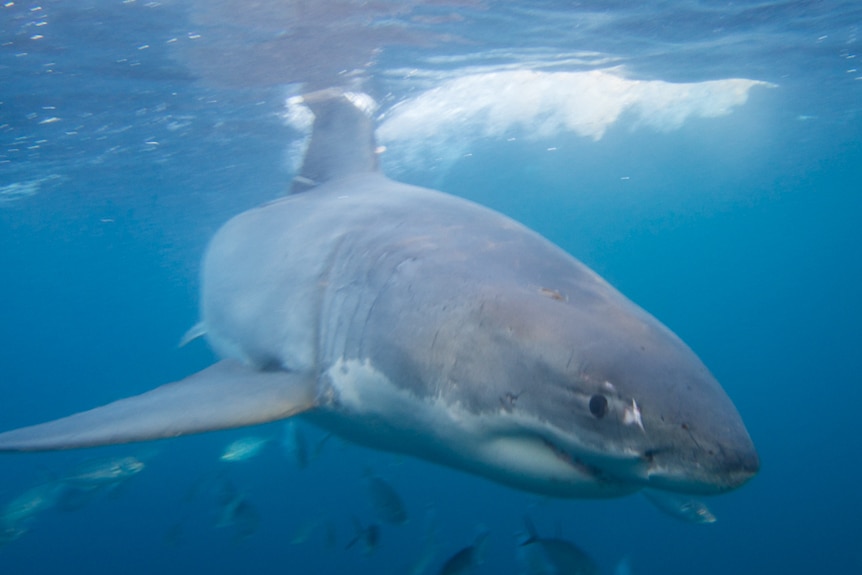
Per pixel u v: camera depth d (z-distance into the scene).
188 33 9.04
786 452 33.06
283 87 11.55
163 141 14.88
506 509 19.97
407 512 7.69
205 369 4.09
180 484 29.30
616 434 2.27
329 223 4.27
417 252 3.41
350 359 3.38
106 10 8.18
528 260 3.22
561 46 12.66
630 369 2.35
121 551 24.44
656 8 11.12
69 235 32.81
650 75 16.38
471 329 2.81
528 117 18.94
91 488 9.59
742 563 19.67
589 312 2.72
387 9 9.21
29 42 8.86
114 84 10.83
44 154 15.20
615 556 19.42
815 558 20.12
